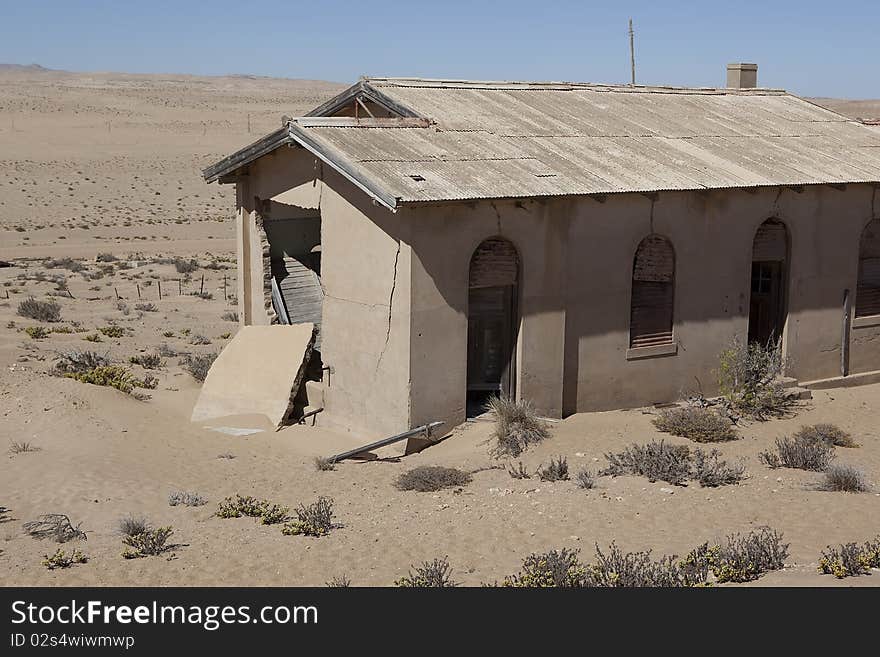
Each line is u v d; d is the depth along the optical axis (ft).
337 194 57.52
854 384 71.72
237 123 481.87
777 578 30.86
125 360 78.69
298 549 37.96
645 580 30.53
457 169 55.62
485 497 44.42
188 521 42.19
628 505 41.91
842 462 49.98
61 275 144.36
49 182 287.89
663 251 62.18
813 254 68.39
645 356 62.13
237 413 59.93
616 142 66.74
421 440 54.39
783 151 71.26
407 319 53.06
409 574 33.73
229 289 135.95
